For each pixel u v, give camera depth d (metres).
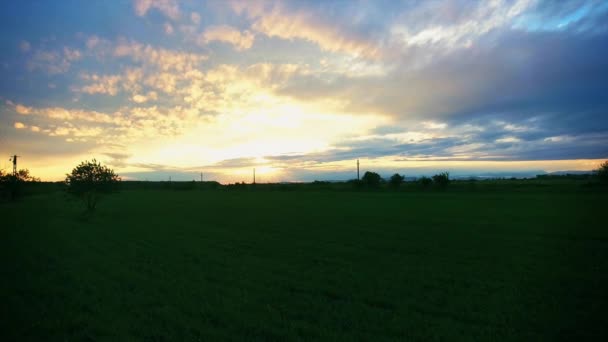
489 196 50.09
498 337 6.03
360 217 26.97
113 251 14.08
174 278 9.93
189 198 58.16
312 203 43.41
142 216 28.98
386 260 12.54
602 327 6.43
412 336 6.11
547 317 6.93
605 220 22.12
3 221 24.33
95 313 7.19
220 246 15.38
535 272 10.56
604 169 53.28
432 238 17.14
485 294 8.49
